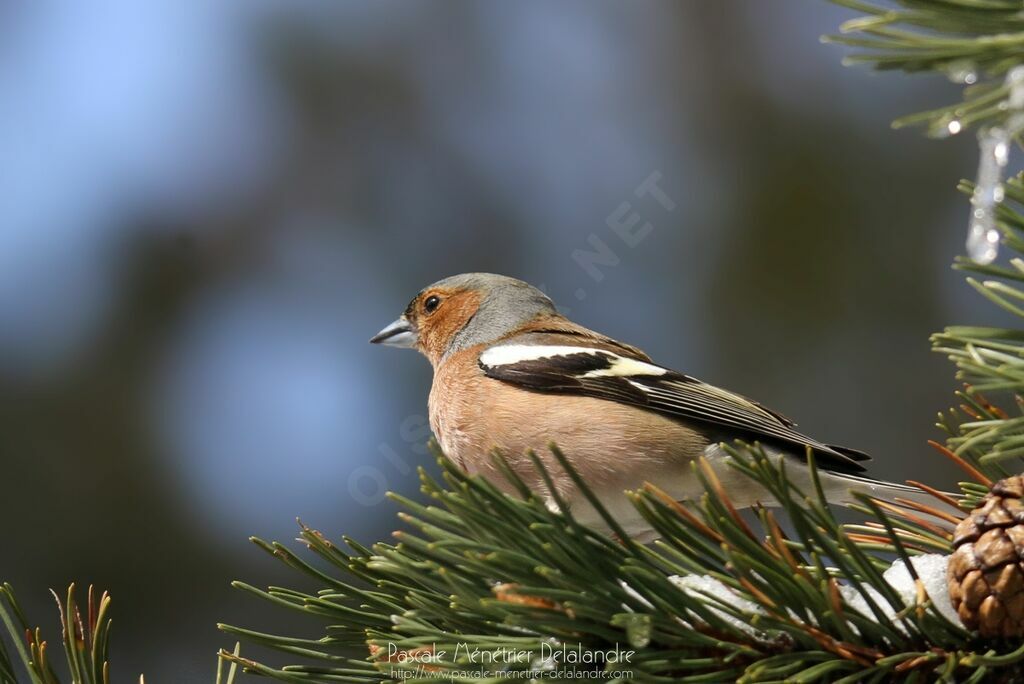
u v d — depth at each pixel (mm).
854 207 12383
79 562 10336
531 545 4027
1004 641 4090
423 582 4387
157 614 10383
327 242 12914
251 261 12648
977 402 4809
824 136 12758
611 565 4117
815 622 4176
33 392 10992
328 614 4598
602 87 13781
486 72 13844
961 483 4887
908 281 12109
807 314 12203
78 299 11789
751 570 4062
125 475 10703
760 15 13586
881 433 11938
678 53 13680
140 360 11562
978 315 11945
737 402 7371
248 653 10281
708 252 12516
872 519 5531
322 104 13492
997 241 3668
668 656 4090
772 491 3914
